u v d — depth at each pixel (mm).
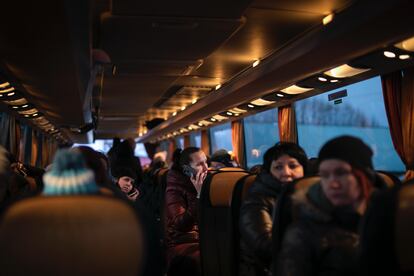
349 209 1779
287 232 1851
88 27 3729
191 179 4004
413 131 4953
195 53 5809
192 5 4020
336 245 1746
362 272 1526
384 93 5301
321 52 4395
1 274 1312
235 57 6266
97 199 1366
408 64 4824
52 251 1320
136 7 4066
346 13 3867
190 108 10406
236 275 2922
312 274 1772
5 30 3221
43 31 3232
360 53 4387
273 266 2121
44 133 13531
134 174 4266
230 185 3479
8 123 8844
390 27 3600
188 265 3844
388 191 1484
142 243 1403
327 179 1775
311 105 7074
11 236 1312
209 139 12602
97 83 8125
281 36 5250
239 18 4410
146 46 5434
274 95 7258
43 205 1334
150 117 14711
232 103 8016
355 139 1799
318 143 6926
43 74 4680
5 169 2625
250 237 2438
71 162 1556
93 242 1336
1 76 5605
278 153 2588
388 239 1440
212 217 3469
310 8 4301
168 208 3996
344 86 6023
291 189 2133
